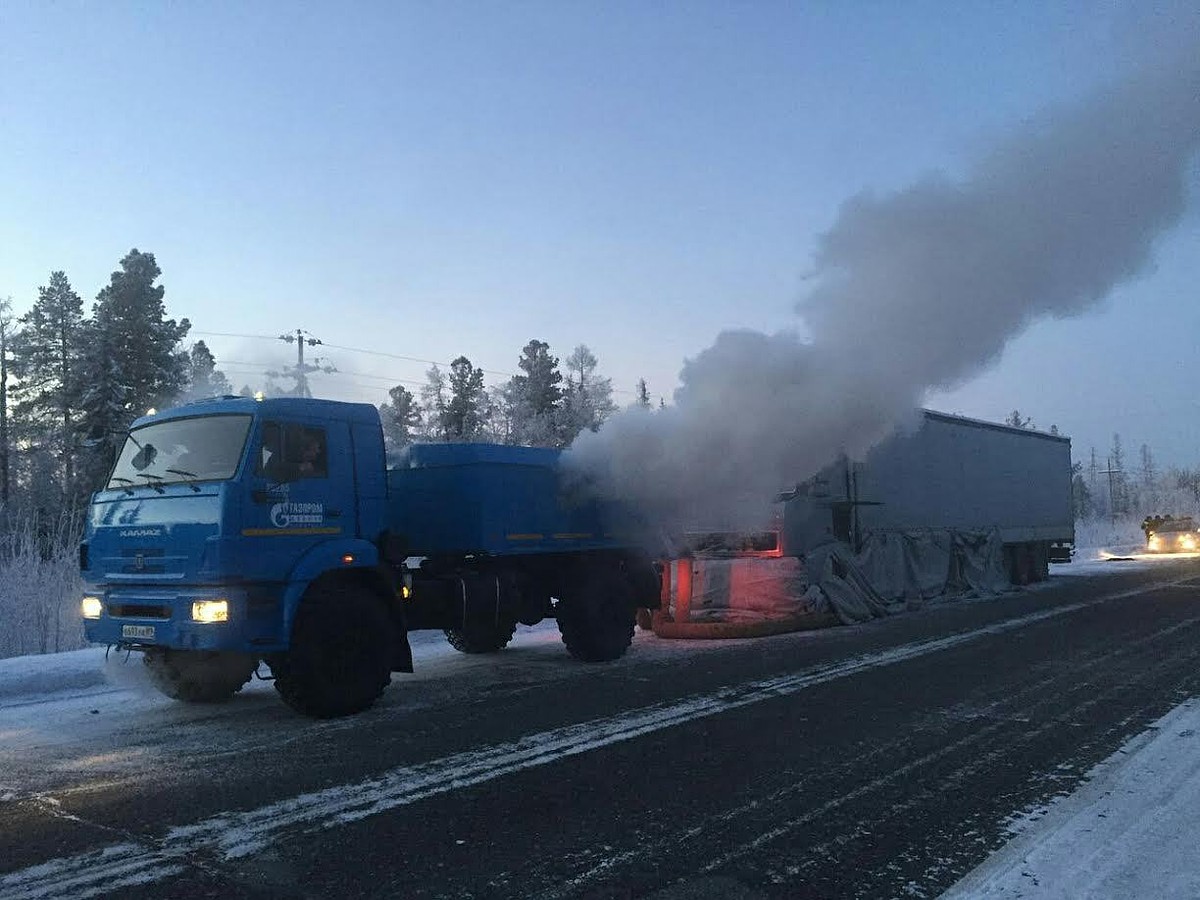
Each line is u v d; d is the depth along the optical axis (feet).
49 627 39.75
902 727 23.86
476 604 32.96
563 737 22.90
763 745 22.02
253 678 29.48
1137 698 27.22
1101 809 17.03
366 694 26.32
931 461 61.36
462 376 165.78
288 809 17.31
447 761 20.67
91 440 110.52
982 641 40.24
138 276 115.34
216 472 24.75
